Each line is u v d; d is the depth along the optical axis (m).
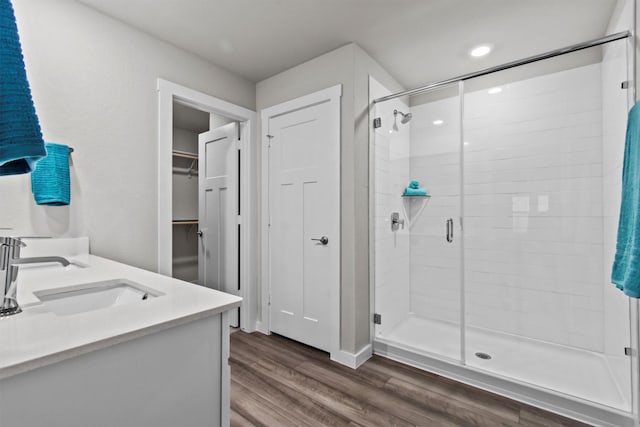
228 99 2.57
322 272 2.34
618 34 1.57
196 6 1.79
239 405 1.69
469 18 1.93
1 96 0.61
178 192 4.14
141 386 0.70
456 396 1.79
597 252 2.13
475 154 2.58
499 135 2.47
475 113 2.57
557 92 2.25
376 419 1.58
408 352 2.19
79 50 1.72
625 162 1.36
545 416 1.62
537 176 2.34
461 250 2.31
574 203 2.21
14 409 0.52
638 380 1.49
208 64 2.42
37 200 1.50
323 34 2.09
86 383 0.61
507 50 2.29
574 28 2.01
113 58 1.86
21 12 1.52
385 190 2.52
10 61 0.62
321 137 2.35
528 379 1.81
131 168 1.93
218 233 3.00
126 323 0.70
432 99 2.73
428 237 2.73
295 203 2.51
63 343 0.59
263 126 2.75
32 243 1.52
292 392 1.82
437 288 2.69
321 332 2.35
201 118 3.79
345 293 2.19
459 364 1.99
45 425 0.56
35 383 0.55
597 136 2.11
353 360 2.12
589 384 1.75
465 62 2.48
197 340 0.81
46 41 1.60
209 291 0.99
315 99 2.36
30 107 0.64
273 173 2.68
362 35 2.10
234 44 2.20
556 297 2.29
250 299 2.75
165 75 2.13
